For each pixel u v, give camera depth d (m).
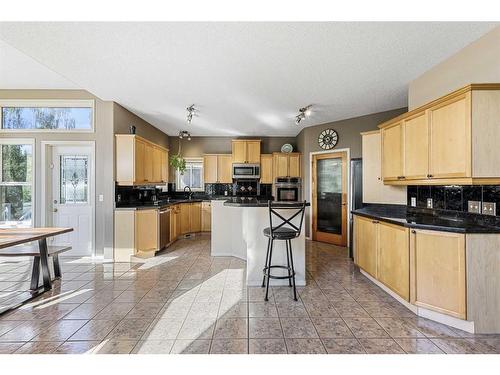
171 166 6.96
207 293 2.87
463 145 2.18
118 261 4.07
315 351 1.86
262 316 2.36
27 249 3.25
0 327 2.17
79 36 2.26
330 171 5.34
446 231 2.17
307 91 3.62
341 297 2.78
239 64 2.79
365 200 3.92
